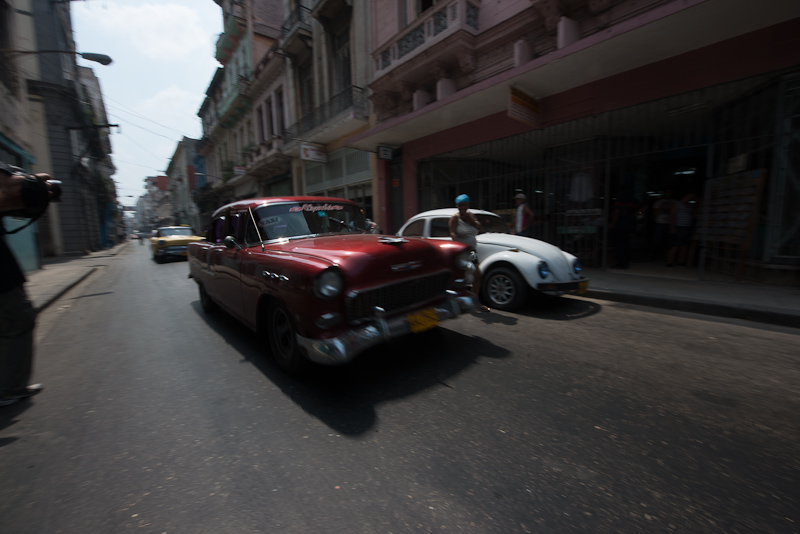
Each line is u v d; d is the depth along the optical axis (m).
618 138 7.20
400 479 1.88
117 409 2.75
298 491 1.82
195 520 1.65
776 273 5.52
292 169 19.41
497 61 8.95
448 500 1.72
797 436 2.15
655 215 8.76
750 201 5.76
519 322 4.50
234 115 27.17
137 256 20.73
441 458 2.03
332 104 14.45
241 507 1.72
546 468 1.93
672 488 1.76
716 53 5.75
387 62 11.11
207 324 5.03
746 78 5.55
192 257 5.79
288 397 2.81
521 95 7.44
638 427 2.27
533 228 8.37
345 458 2.06
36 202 2.76
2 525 1.66
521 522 1.58
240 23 23.11
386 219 12.94
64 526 1.64
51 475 2.02
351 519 1.63
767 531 1.51
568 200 7.88
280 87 20.06
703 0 4.73
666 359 3.29
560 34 7.28
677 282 6.03
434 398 2.70
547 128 8.05
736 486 1.77
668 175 9.84
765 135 5.48
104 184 28.84
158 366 3.57
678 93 6.19
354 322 2.75
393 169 12.60
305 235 3.94
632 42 5.74
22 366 2.92
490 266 5.16
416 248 3.27
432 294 3.36
